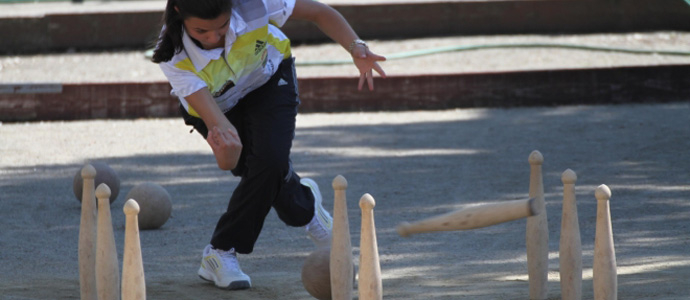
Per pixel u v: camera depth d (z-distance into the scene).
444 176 32.88
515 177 32.38
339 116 48.50
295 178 18.78
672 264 19.53
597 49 61.19
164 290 18.17
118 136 43.16
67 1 83.75
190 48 15.60
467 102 50.53
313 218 19.45
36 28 64.75
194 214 27.97
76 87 48.22
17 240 24.45
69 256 22.75
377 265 13.18
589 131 41.84
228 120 16.66
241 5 15.84
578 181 31.23
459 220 12.90
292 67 17.77
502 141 40.00
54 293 17.41
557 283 18.02
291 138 17.53
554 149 37.66
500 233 24.48
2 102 47.75
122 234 25.23
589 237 23.33
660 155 35.50
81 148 40.03
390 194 30.12
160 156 38.00
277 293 17.94
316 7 17.42
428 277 19.44
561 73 50.56
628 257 20.84
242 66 16.25
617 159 35.03
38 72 57.62
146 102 48.62
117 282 13.73
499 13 67.56
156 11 65.75
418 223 13.16
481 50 61.88
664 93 50.84
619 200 28.06
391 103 50.25
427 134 42.44
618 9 67.69
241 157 17.73
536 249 14.91
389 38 67.00
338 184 13.60
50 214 27.94
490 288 17.62
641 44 63.50
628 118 45.16
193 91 15.72
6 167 35.81
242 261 22.14
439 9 67.31
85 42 65.31
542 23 67.94
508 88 50.53
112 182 28.73
